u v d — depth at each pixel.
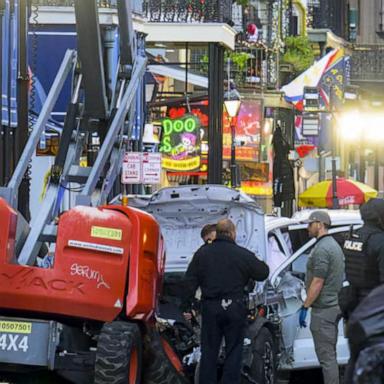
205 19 63.97
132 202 31.36
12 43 41.47
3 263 24.41
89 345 26.41
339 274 30.69
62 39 51.69
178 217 31.59
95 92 30.09
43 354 24.38
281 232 33.06
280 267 32.00
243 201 30.77
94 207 25.41
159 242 26.47
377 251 25.03
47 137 48.22
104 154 28.78
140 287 25.17
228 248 28.25
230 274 28.03
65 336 25.72
